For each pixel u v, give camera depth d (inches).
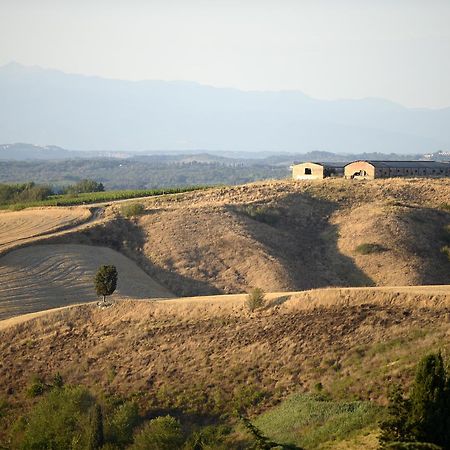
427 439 4766.2
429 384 4889.3
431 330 6496.1
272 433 5684.1
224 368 6963.6
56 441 6269.7
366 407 5615.2
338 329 7017.7
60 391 6884.8
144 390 6939.0
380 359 6269.7
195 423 6323.8
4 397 7406.5
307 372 6515.8
